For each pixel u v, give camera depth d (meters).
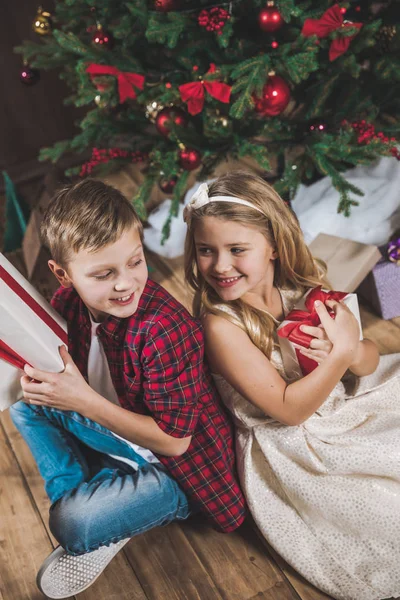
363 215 2.07
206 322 1.26
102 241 1.00
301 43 1.71
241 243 1.17
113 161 2.06
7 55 2.71
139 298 1.10
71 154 2.93
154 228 2.35
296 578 1.34
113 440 1.37
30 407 1.42
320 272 1.44
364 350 1.34
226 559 1.39
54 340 1.08
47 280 2.09
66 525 1.25
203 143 1.95
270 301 1.33
